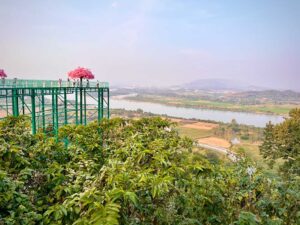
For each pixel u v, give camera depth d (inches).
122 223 79.4
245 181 134.0
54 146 160.6
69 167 133.2
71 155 158.1
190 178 117.1
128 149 147.6
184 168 123.9
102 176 100.3
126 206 85.7
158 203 100.0
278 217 126.7
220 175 131.6
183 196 107.0
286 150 822.5
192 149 187.0
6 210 94.4
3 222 87.4
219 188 121.7
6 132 171.0
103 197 80.4
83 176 116.5
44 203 110.3
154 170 118.9
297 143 802.8
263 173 140.4
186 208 106.0
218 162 155.0
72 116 634.2
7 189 97.8
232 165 154.9
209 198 114.5
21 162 127.3
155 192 88.4
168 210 97.6
